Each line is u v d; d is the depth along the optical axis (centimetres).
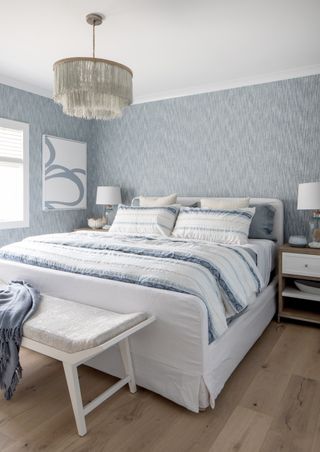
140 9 233
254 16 240
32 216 412
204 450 147
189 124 402
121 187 460
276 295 310
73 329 165
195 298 170
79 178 469
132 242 274
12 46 292
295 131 341
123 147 455
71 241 277
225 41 278
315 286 288
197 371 169
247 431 158
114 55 307
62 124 441
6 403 180
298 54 302
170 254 217
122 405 177
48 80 381
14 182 394
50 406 178
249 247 270
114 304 195
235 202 341
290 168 346
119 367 195
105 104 238
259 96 358
